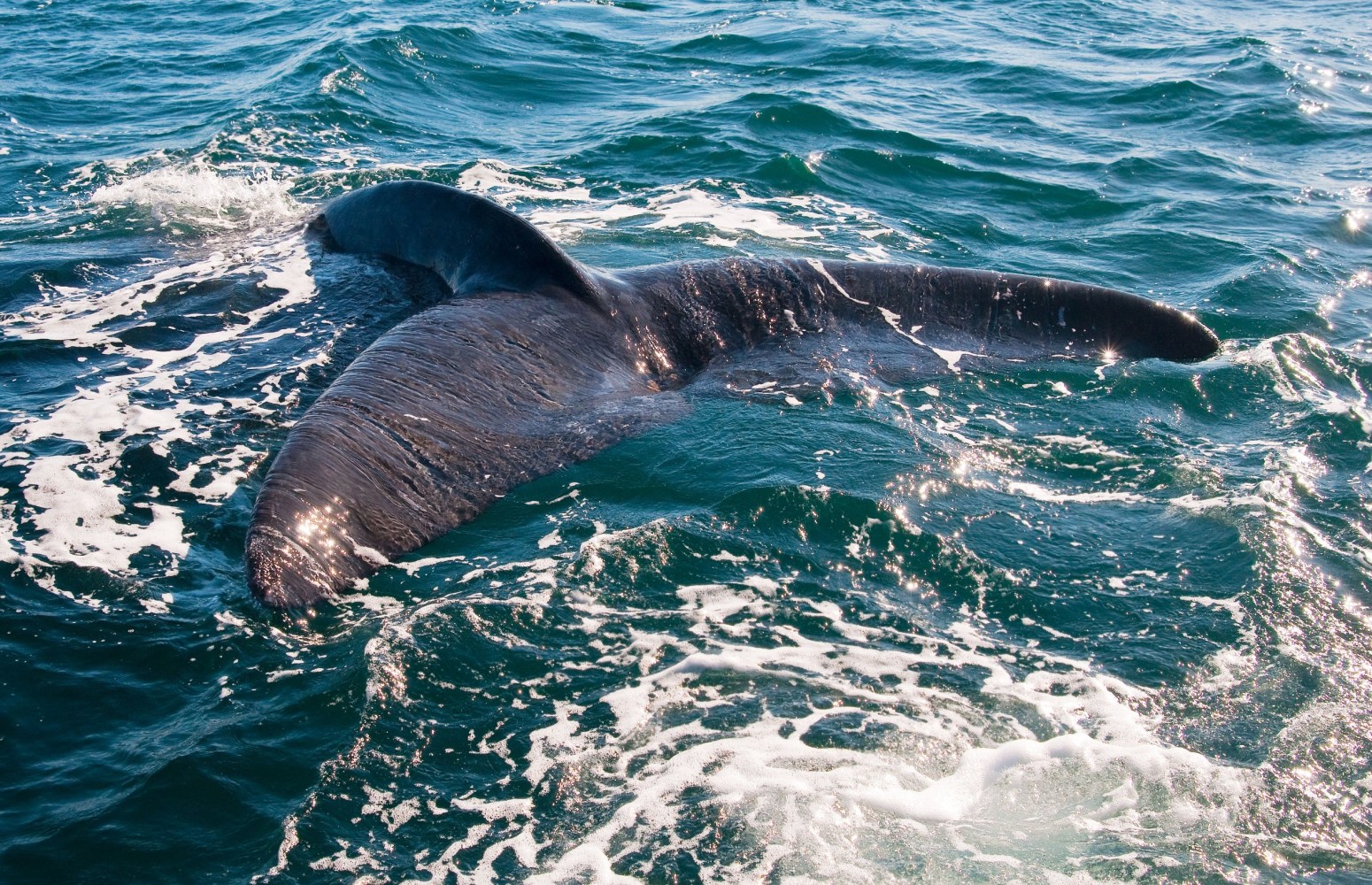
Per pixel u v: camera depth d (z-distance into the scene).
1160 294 12.15
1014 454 8.86
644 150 16.53
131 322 10.65
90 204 14.05
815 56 22.38
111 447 8.66
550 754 6.05
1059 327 10.45
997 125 18.38
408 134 17.42
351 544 7.29
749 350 10.02
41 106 18.55
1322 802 5.82
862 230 13.77
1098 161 16.69
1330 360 10.46
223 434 8.88
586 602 7.13
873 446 8.80
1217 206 14.96
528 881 5.37
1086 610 7.22
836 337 10.18
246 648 6.68
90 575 7.27
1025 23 25.78
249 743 6.06
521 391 8.70
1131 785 5.92
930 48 23.06
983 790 5.89
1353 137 18.08
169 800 5.73
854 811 5.74
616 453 8.55
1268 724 6.31
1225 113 19.03
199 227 13.13
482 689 6.45
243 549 7.56
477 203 10.56
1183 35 24.75
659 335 9.75
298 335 10.33
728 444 8.73
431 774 5.93
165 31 23.86
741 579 7.39
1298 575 7.45
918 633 7.00
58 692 6.36
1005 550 7.75
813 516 7.97
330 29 22.89
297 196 14.36
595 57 22.33
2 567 7.29
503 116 18.64
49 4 25.77
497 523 7.82
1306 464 8.73
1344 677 6.65
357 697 6.33
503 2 26.28
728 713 6.33
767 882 5.36
